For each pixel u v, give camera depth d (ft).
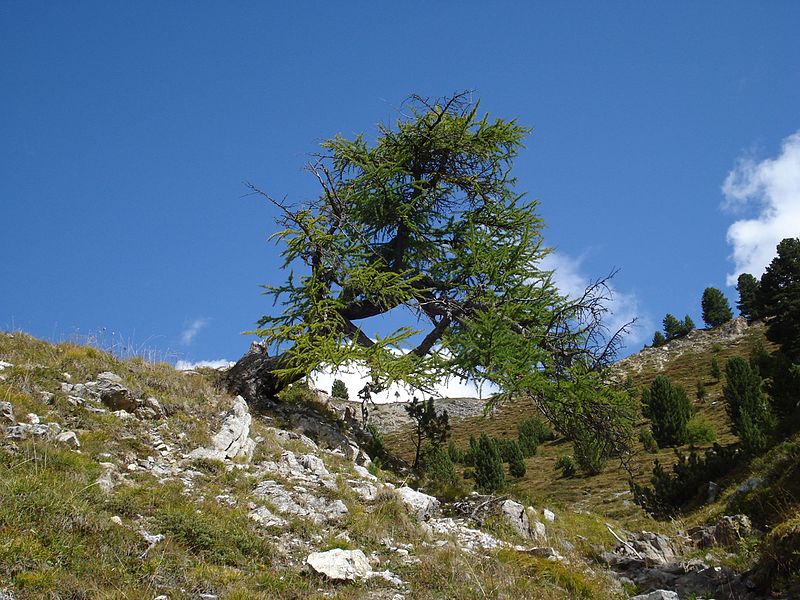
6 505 25.14
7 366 40.81
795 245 206.18
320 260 58.13
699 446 125.59
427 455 67.72
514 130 64.95
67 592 21.80
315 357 53.26
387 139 66.13
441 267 64.64
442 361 53.98
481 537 39.58
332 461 48.91
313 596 25.86
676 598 31.14
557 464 130.72
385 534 34.88
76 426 37.19
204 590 24.44
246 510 33.83
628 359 238.89
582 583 33.14
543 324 57.93
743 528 46.37
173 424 42.16
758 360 125.90
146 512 29.73
